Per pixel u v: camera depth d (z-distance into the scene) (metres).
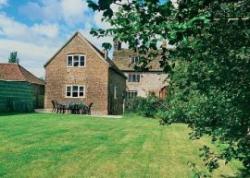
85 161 12.77
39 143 16.27
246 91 5.45
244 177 6.66
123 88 56.22
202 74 5.92
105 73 45.47
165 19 4.03
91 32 4.47
